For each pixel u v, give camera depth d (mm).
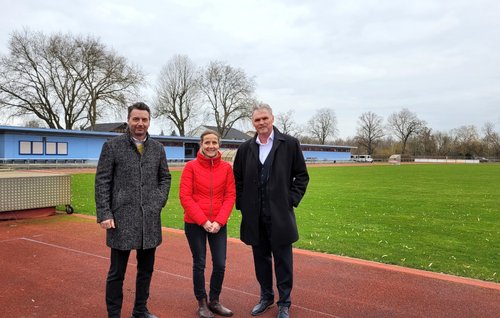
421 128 106625
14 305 4262
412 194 16938
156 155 3807
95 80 46156
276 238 4000
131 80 47594
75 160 38938
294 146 4129
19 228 8141
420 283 5164
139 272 3857
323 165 59031
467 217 10891
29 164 33594
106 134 41281
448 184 22688
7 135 33625
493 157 94688
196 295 4113
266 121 4023
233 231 8617
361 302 4523
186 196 4062
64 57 44219
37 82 43844
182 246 6891
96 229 8117
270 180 4047
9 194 8758
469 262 6309
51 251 6430
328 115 110812
